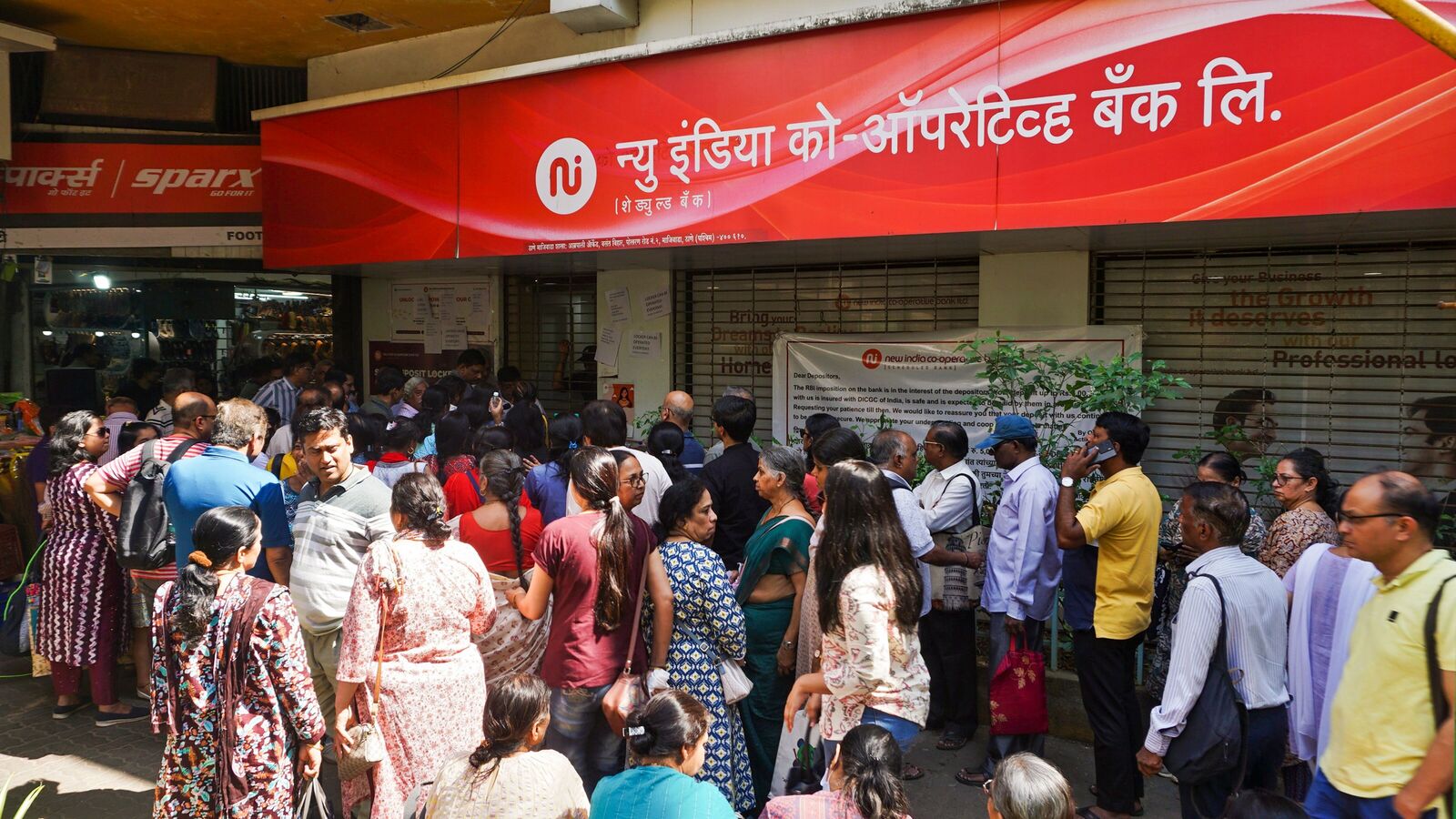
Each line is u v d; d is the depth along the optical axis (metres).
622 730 3.63
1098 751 4.31
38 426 8.61
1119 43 4.81
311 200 7.80
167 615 3.42
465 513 4.84
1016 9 5.05
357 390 9.77
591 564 3.79
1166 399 6.41
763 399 7.94
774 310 7.85
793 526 4.13
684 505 3.95
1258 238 5.73
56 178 8.72
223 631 3.29
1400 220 4.70
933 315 7.20
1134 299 6.50
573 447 5.71
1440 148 4.17
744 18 6.57
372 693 3.54
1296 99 4.43
